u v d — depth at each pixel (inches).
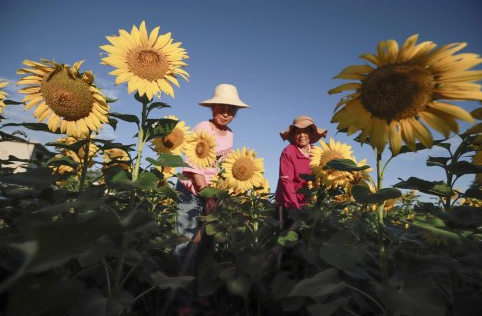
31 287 54.6
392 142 74.3
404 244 142.5
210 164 199.8
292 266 159.8
